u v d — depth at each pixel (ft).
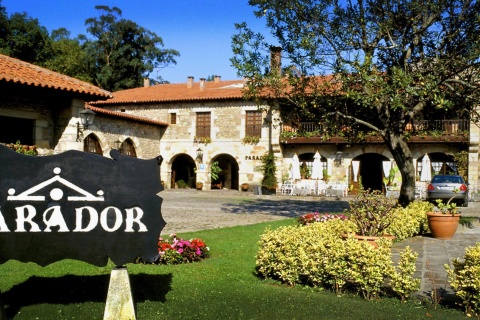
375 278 16.89
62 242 14.39
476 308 15.35
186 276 20.07
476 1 38.63
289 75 44.11
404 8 41.45
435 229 32.55
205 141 96.73
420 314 15.26
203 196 78.54
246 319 14.73
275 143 90.68
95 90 52.95
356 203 24.41
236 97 93.50
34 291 17.39
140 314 15.14
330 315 15.07
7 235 14.20
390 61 44.65
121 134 85.05
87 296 16.96
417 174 83.51
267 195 84.12
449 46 41.29
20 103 48.91
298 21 42.98
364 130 48.14
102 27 146.61
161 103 101.04
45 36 122.21
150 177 14.92
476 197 74.95
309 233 20.58
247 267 22.00
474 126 77.77
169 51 155.12
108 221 14.60
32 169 14.38
